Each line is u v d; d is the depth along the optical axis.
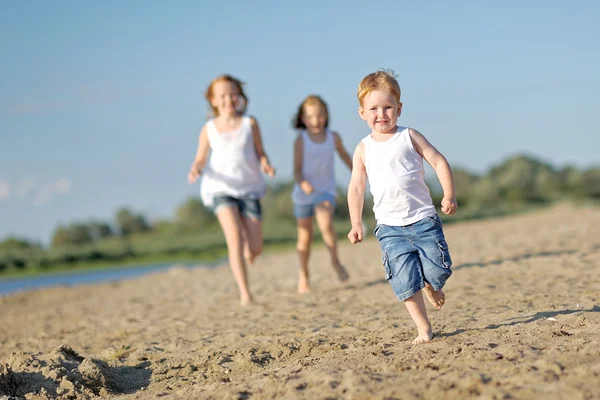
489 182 107.56
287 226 70.44
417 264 7.57
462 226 38.31
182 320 12.66
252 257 14.16
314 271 19.97
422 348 7.20
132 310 15.95
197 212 85.44
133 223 84.62
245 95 13.62
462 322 8.74
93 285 26.33
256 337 9.58
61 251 56.19
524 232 25.33
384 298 12.21
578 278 11.88
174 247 57.31
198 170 13.46
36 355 8.72
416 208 7.61
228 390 6.47
